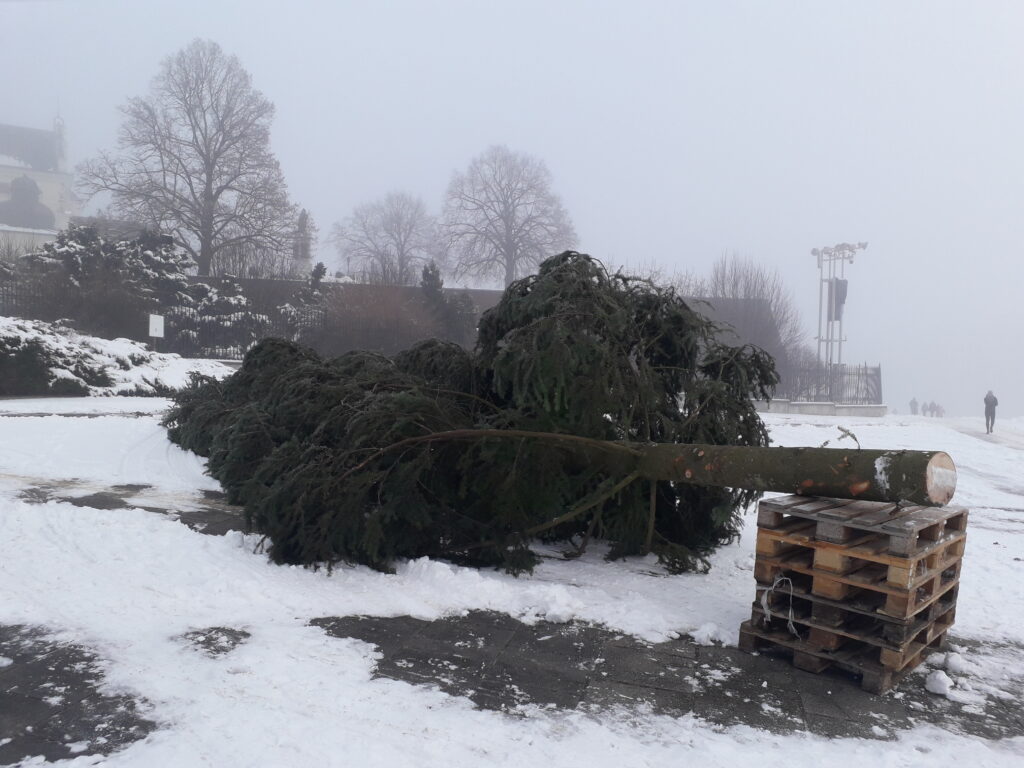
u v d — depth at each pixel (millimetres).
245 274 45812
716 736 3582
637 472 5801
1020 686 4418
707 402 6895
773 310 42469
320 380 7395
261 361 9953
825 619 4316
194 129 49594
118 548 5855
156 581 5227
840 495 4508
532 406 6254
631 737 3531
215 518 7258
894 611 4098
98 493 8109
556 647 4602
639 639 4805
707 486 6531
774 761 3363
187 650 4176
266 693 3709
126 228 49719
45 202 94125
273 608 4930
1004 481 15273
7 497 7582
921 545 4293
